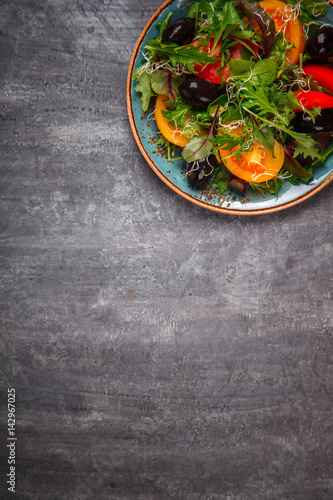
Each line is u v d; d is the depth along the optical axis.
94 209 0.53
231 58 0.44
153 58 0.46
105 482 0.55
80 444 0.54
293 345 0.53
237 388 0.54
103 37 0.51
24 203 0.53
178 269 0.53
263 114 0.44
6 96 0.52
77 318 0.54
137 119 0.47
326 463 0.54
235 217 0.52
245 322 0.53
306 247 0.52
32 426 0.54
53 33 0.52
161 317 0.53
